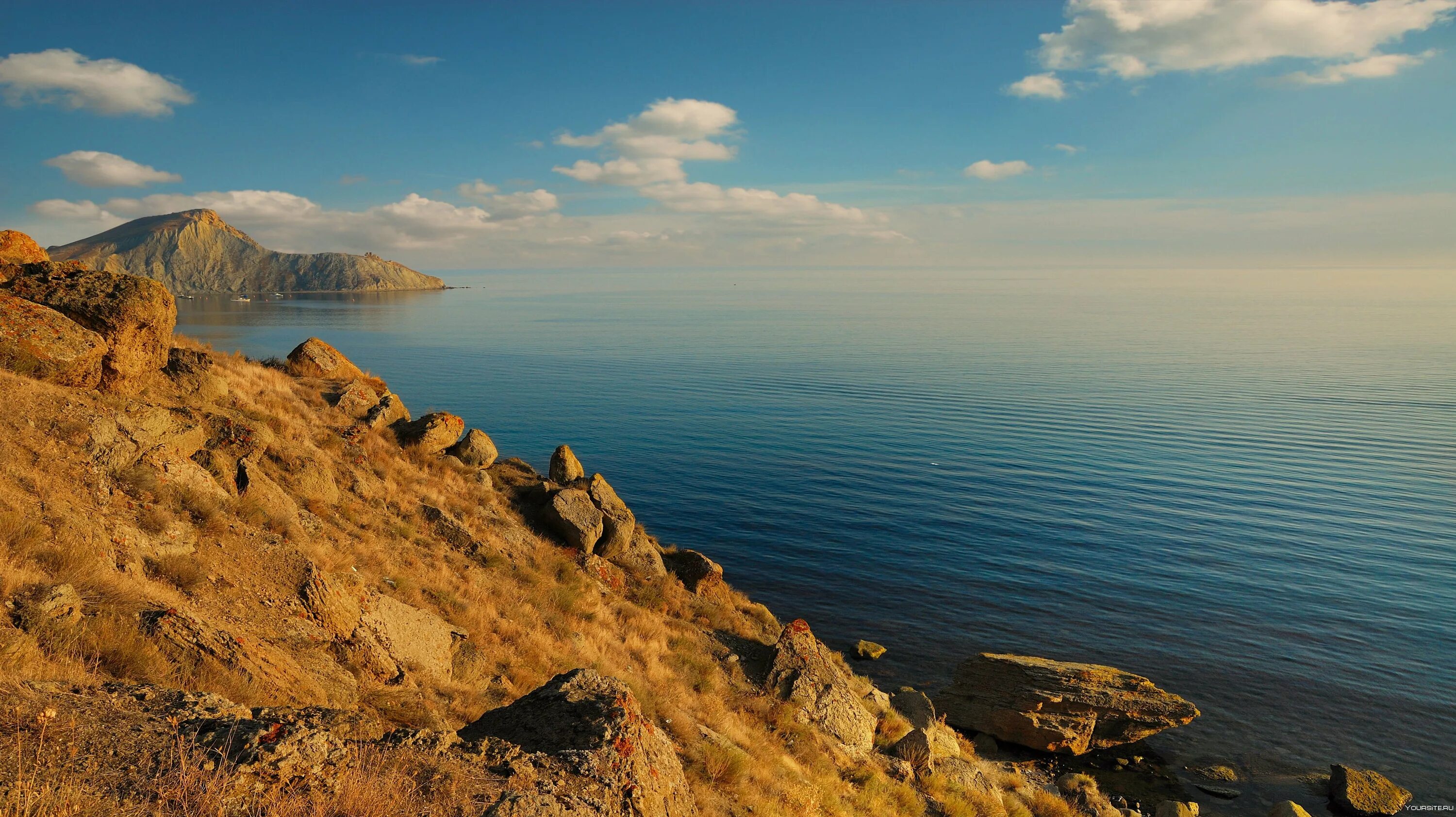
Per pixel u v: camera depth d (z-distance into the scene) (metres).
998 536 84.31
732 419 169.38
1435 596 68.69
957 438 148.25
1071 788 31.95
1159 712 37.78
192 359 19.19
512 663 15.34
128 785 4.76
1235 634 58.84
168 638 7.86
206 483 13.52
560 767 7.04
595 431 152.62
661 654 20.58
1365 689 49.59
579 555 24.89
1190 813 32.25
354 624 11.63
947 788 20.14
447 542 21.36
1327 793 36.91
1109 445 141.88
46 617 7.13
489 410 179.62
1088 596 66.06
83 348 14.59
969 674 41.56
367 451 23.86
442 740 6.73
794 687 21.11
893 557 75.75
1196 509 98.75
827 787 15.41
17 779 4.43
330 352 29.72
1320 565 77.12
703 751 13.11
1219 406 194.25
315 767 5.52
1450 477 119.75
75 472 10.84
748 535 83.00
